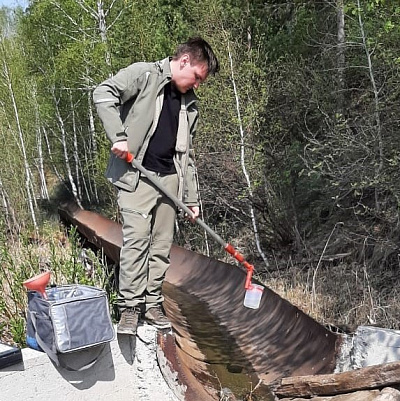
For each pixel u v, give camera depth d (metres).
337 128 8.55
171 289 7.62
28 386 3.06
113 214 15.00
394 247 7.77
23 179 21.92
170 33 13.95
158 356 3.65
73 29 22.98
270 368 4.68
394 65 8.09
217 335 5.46
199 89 11.55
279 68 11.35
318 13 11.65
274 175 11.27
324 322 6.44
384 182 7.77
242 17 11.89
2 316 4.47
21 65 26.95
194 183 3.95
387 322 5.95
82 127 27.58
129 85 3.52
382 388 3.49
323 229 10.44
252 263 11.02
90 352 3.31
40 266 5.30
